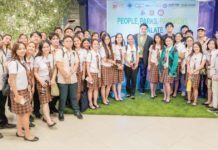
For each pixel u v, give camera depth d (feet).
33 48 15.14
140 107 19.16
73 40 17.72
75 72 17.06
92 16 23.02
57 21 23.29
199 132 15.65
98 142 14.43
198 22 22.58
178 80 21.25
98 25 23.09
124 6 22.53
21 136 14.89
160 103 20.01
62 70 16.31
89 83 18.30
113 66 19.51
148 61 21.16
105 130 15.78
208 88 19.11
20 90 13.61
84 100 18.29
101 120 17.10
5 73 14.17
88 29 23.29
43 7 22.43
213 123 16.85
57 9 22.98
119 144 14.26
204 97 21.20
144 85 22.57
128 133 15.44
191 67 19.30
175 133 15.49
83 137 14.94
